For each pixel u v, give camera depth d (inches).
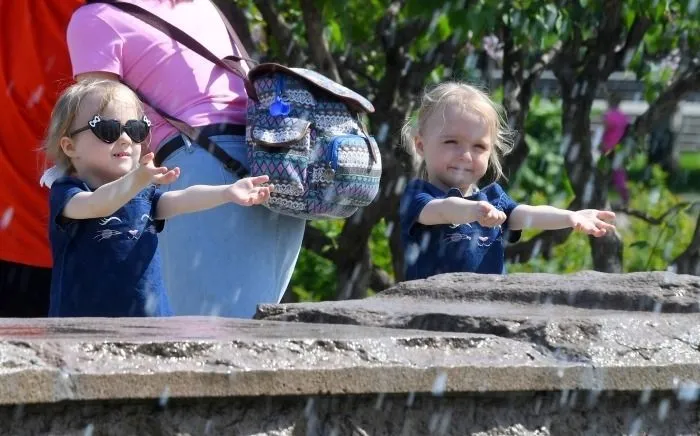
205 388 243.1
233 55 488.1
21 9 516.4
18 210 528.7
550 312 324.2
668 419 298.5
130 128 418.6
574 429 287.3
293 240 484.7
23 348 236.2
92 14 466.6
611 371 283.6
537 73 772.0
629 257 967.0
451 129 478.3
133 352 245.0
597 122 1181.7
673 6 744.3
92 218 406.9
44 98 520.4
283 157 453.4
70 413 236.7
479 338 281.0
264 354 254.8
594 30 782.5
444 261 466.3
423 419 271.0
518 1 661.9
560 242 781.9
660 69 815.1
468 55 765.3
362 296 764.0
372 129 746.2
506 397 279.9
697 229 758.5
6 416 230.7
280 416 254.8
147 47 467.5
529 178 1155.3
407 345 271.4
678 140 1921.8
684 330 300.2
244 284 467.2
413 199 467.8
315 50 692.7
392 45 736.3
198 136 464.1
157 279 420.8
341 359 260.8
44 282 561.3
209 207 408.2
